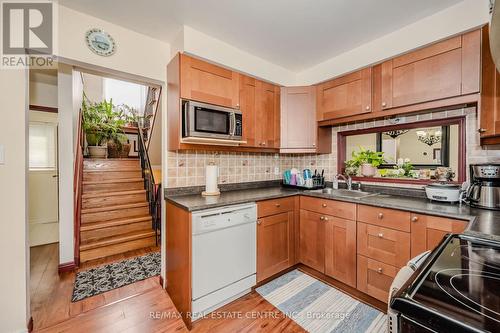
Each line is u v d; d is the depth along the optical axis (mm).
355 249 1989
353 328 1628
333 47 2270
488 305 521
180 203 1812
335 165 2842
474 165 1667
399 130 2340
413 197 2127
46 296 2002
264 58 2500
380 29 1958
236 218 1923
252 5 1666
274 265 2246
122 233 3154
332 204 2170
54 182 4117
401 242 1711
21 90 1502
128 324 1678
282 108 2736
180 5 1656
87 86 5484
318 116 2646
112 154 4609
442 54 1729
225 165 2658
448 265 741
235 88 2301
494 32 844
